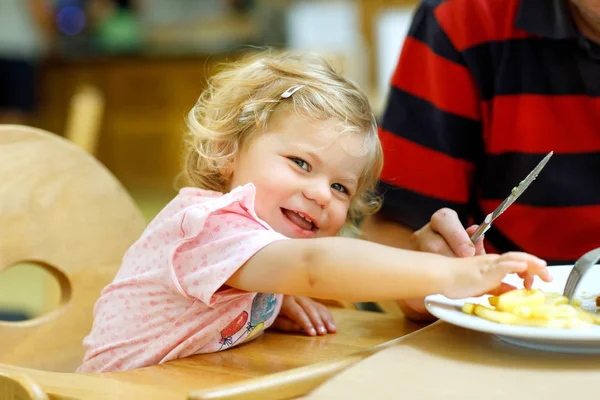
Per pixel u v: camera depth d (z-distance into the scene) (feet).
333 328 3.53
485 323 2.49
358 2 15.96
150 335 3.26
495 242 4.46
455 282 2.64
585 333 2.34
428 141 4.37
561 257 4.26
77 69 19.15
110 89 19.13
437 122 4.36
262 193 3.36
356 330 3.57
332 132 3.42
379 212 4.35
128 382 2.71
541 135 4.17
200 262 3.06
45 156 3.91
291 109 3.44
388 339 3.42
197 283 3.02
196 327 3.19
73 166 4.01
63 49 19.26
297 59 4.12
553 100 4.15
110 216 4.11
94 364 3.40
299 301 3.57
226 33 20.08
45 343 3.80
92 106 6.61
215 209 3.06
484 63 4.31
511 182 4.31
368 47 15.98
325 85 3.59
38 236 3.82
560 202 4.17
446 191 4.34
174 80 18.79
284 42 17.10
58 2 19.92
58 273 3.91
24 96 17.52
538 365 2.33
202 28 20.35
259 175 3.37
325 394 2.06
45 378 2.68
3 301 11.13
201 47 18.56
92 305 3.98
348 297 2.76
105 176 4.15
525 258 2.60
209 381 2.77
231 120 3.51
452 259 2.73
